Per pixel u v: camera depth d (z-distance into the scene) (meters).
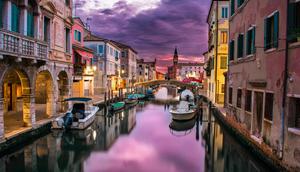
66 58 18.52
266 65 10.02
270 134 9.30
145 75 81.38
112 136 16.44
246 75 12.72
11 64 11.20
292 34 7.80
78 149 13.18
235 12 15.30
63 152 12.55
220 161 11.70
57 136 14.61
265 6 10.32
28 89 12.88
